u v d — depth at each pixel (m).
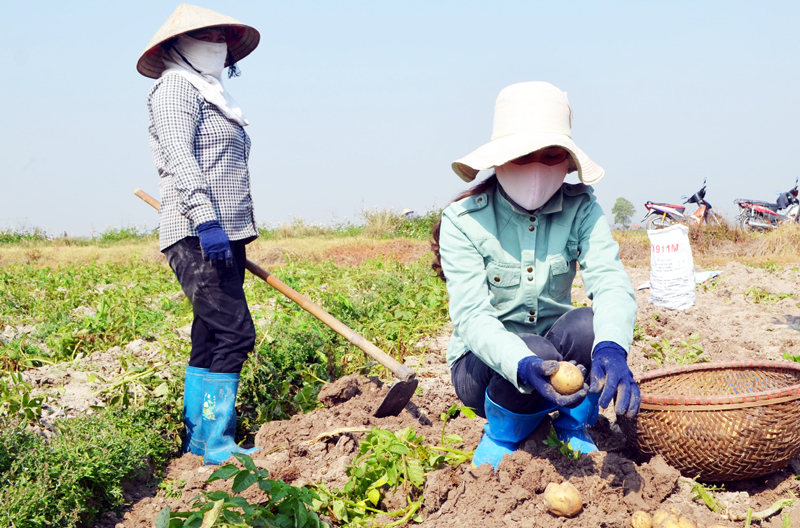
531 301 2.74
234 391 3.18
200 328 3.30
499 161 2.41
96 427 2.99
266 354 4.19
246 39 3.68
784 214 18.58
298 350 4.39
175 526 2.09
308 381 4.22
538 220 2.69
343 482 2.69
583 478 2.45
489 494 2.43
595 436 3.13
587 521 2.26
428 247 14.79
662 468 2.45
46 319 6.20
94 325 5.47
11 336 5.69
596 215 2.74
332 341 4.89
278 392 3.98
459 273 2.67
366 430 3.07
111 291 7.82
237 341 3.16
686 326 5.66
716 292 8.31
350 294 7.14
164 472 3.12
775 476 2.66
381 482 2.54
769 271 10.15
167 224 3.13
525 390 2.29
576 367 2.14
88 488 2.70
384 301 6.51
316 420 3.36
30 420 3.26
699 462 2.51
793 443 2.45
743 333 5.88
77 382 4.20
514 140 2.47
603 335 2.32
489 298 2.65
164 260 14.27
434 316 6.16
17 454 2.62
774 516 2.38
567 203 2.73
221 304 3.12
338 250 14.57
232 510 2.26
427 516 2.48
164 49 3.29
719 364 3.13
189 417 3.31
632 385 2.12
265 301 7.08
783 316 6.40
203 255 3.02
